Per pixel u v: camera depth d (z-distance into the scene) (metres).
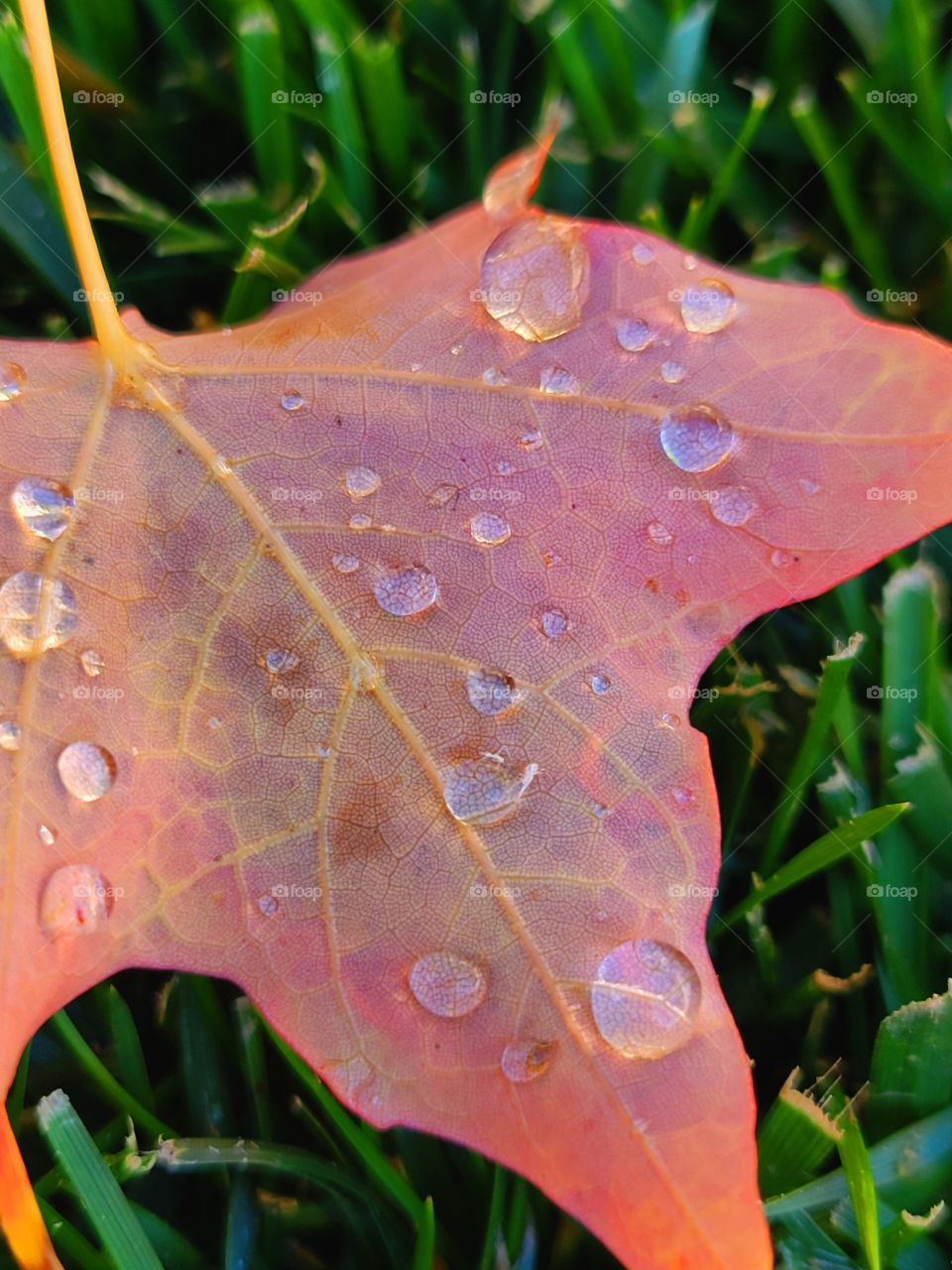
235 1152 0.12
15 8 0.16
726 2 0.17
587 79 0.16
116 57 0.16
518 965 0.10
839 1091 0.13
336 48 0.16
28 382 0.12
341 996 0.11
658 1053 0.10
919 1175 0.13
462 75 0.16
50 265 0.16
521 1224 0.12
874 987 0.14
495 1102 0.10
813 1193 0.12
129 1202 0.12
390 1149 0.13
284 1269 0.13
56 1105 0.12
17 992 0.11
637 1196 0.10
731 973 0.14
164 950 0.11
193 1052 0.13
